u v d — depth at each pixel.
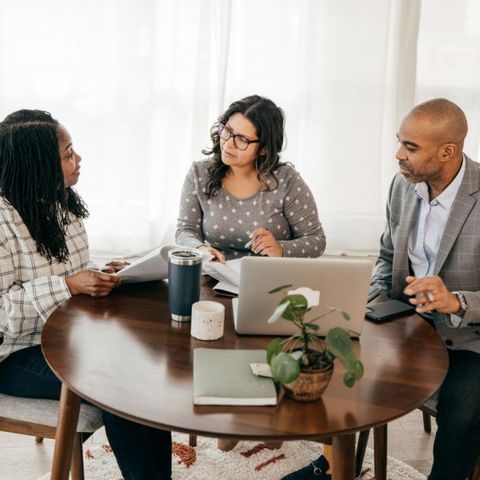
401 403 1.22
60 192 1.71
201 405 1.18
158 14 3.27
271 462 2.02
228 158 2.06
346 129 3.44
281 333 1.47
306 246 2.08
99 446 2.08
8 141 1.62
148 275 1.74
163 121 3.40
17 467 1.98
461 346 1.79
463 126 1.81
